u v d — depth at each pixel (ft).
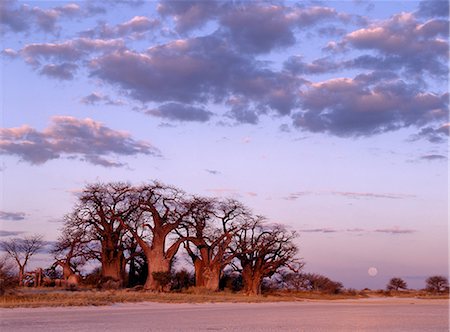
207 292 212.23
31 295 142.20
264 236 232.32
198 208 226.58
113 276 223.71
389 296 310.04
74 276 223.71
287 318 103.71
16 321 86.84
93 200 226.17
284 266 233.76
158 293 192.75
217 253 226.38
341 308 150.51
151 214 226.17
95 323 85.30
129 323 86.63
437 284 383.65
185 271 241.76
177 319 96.94
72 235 227.81
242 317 104.63
